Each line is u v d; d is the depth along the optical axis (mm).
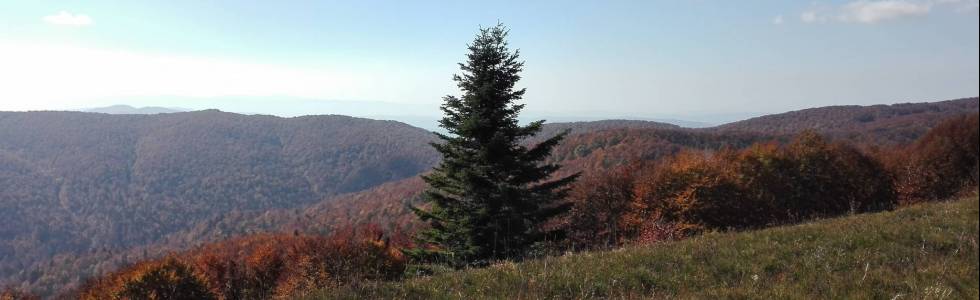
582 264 9242
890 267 7867
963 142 40344
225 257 51125
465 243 22047
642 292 7703
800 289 7035
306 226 121312
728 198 47781
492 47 22719
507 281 8328
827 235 10500
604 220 47500
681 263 9125
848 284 7090
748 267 8547
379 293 7910
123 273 42000
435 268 17891
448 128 23906
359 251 26078
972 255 8203
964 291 6492
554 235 23391
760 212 48562
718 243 10547
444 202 23156
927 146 44125
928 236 9781
